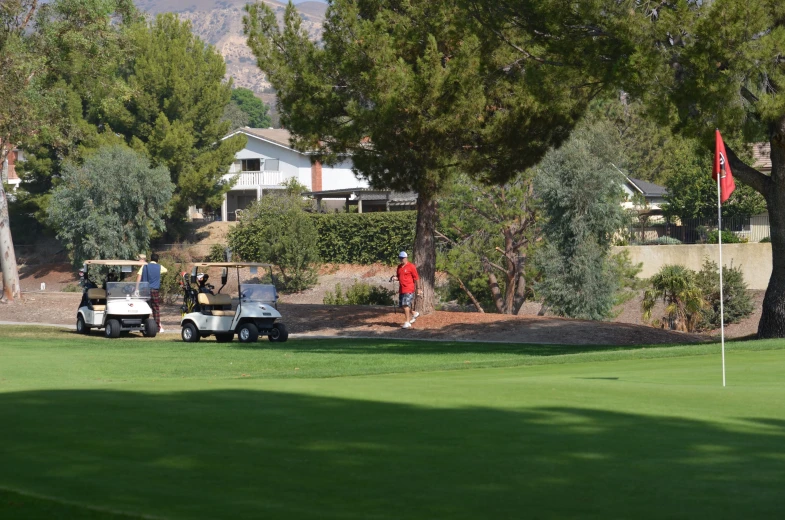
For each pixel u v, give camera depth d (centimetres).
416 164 3541
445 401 1173
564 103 3080
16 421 1005
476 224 5166
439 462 793
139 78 8219
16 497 650
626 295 4934
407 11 3484
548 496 674
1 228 4925
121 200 7656
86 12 4647
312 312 4141
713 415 1059
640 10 2455
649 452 837
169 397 1214
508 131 3344
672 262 5338
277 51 3650
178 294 5312
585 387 1334
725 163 1684
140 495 672
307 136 3669
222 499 661
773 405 1145
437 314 3925
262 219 7375
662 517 616
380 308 4216
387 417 1038
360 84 3406
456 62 3198
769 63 2353
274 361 2503
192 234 8869
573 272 4619
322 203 8938
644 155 9619
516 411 1086
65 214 7606
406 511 631
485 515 621
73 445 867
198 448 853
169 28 8612
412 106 3238
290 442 882
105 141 8075
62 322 4400
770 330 2844
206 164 8469
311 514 620
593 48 2572
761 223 6575
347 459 805
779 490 693
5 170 10075
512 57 3241
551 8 2523
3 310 4722
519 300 5238
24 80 4562
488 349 2919
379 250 7425
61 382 1814
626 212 5228
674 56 2450
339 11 3444
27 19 4712
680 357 2105
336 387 1350
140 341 3272
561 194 4588
